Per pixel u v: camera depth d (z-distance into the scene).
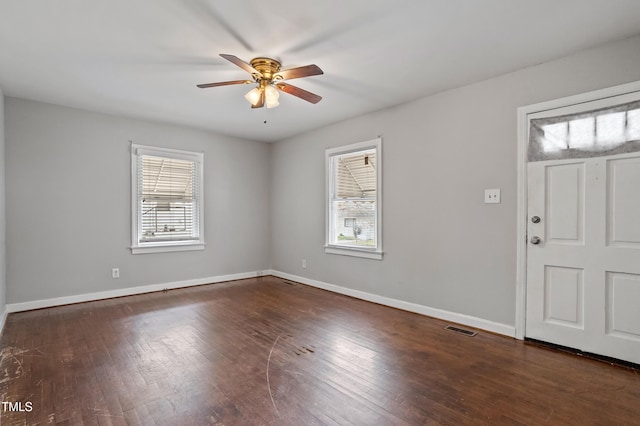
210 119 4.36
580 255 2.53
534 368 2.30
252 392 1.99
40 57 2.63
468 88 3.17
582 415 1.77
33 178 3.62
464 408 1.83
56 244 3.76
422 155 3.53
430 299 3.47
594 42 2.38
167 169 4.62
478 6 1.97
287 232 5.41
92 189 3.99
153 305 3.82
